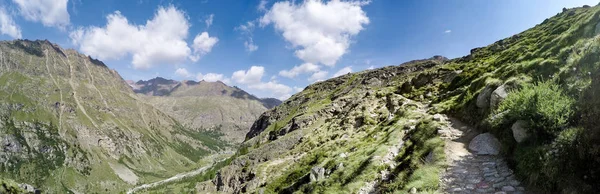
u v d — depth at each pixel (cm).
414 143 2652
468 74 5331
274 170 7981
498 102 2442
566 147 1416
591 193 1228
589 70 1783
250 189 7750
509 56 5094
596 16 2788
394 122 4244
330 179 3031
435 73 7181
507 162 1794
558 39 3253
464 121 2867
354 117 7331
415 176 1997
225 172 12475
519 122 1823
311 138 8994
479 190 1588
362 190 2388
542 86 1928
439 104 4097
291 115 19550
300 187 3609
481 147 2081
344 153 4022
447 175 1848
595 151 1273
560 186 1348
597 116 1348
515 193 1479
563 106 1625
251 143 18625
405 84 7562
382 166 2588
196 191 12762
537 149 1579
